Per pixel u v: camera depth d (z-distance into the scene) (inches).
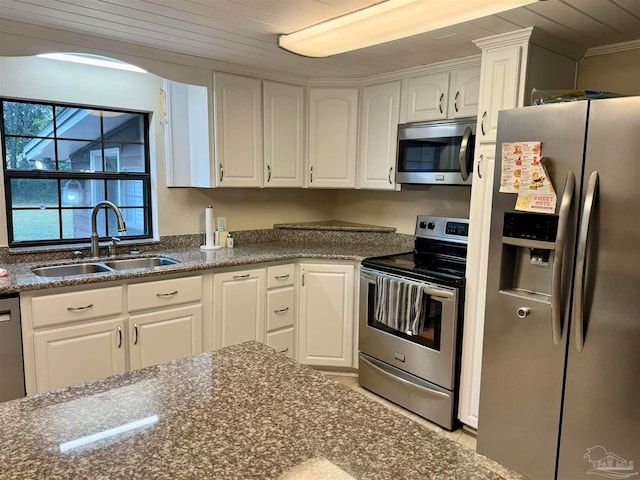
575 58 102.0
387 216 150.9
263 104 132.7
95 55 103.9
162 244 131.2
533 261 82.4
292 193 159.8
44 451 37.0
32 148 112.3
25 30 93.7
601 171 69.9
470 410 101.2
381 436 40.8
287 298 129.4
